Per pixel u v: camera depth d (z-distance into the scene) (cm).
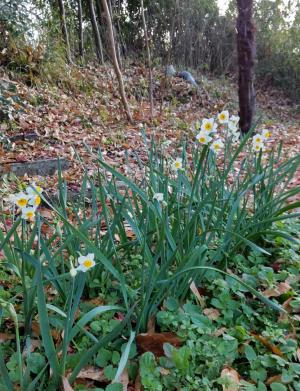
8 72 677
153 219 197
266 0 1223
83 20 1106
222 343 154
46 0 929
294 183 380
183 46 1131
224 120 208
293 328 170
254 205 232
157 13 1127
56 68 769
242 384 141
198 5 1155
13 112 548
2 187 323
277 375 146
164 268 161
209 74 1194
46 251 160
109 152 509
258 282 200
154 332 161
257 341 162
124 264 201
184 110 879
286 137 724
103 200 184
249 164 247
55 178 385
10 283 193
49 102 652
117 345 155
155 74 992
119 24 1107
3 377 121
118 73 678
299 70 1180
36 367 141
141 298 155
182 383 141
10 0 724
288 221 259
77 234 149
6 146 463
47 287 188
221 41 1212
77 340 158
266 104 1107
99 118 659
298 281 204
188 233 186
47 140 512
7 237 150
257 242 230
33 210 148
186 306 174
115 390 131
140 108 772
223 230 180
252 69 668
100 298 180
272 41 1221
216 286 192
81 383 141
